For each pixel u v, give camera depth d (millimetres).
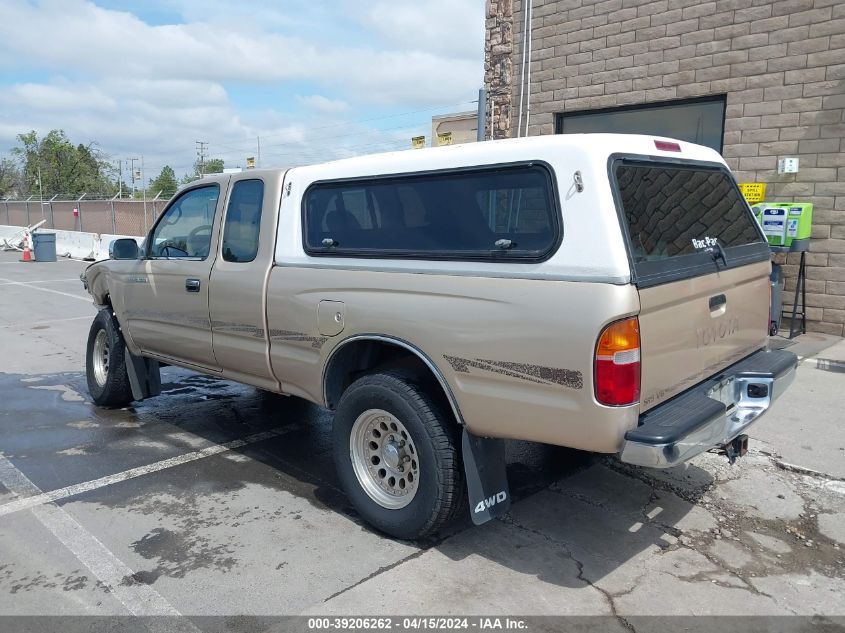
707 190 3773
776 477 4488
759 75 8422
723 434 3318
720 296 3545
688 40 8984
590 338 2824
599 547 3633
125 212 24547
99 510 4098
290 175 4207
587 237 2883
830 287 8211
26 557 3555
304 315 3975
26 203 30078
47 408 6215
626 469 4660
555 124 10734
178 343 5070
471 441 3391
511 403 3113
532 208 3094
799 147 8219
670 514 4016
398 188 3621
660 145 3455
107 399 6016
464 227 3332
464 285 3230
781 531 3807
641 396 2932
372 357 4016
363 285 3660
